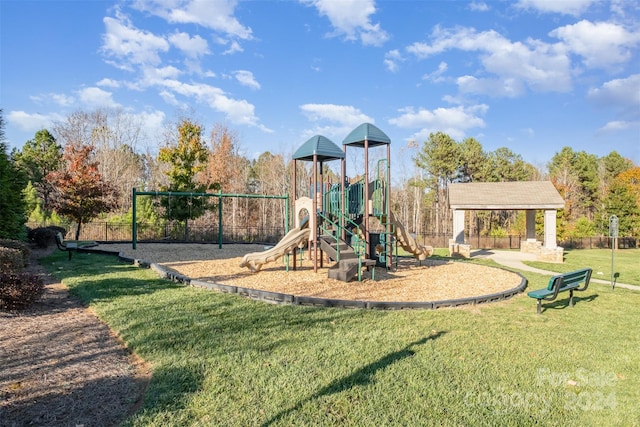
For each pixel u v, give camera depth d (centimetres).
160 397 322
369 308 641
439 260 1427
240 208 4112
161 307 614
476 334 513
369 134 1014
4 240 1029
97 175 2320
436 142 4322
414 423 293
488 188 2230
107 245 1792
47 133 4344
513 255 2052
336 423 290
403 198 4734
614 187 3484
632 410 322
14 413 303
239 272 986
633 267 1585
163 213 2952
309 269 1041
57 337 485
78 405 318
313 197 1054
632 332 557
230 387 343
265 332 496
